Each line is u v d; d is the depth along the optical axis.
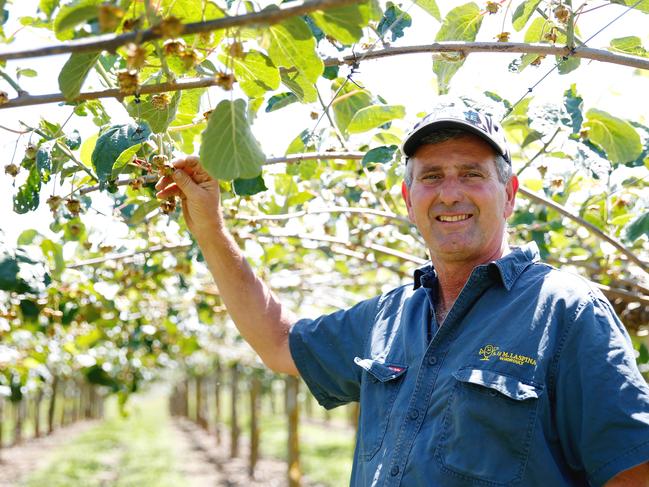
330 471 15.88
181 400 38.47
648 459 1.61
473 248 1.99
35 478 15.93
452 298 2.08
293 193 3.54
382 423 1.95
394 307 2.20
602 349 1.69
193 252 3.48
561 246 3.90
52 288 3.63
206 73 1.93
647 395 1.66
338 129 2.73
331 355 2.30
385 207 3.56
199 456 19.81
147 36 1.31
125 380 6.26
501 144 1.99
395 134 2.93
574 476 1.75
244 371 17.98
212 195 2.25
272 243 4.22
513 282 1.88
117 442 24.58
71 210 2.29
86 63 1.63
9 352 4.12
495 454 1.71
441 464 1.76
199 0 1.63
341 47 2.21
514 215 3.40
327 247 4.00
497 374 1.74
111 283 4.27
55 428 30.05
